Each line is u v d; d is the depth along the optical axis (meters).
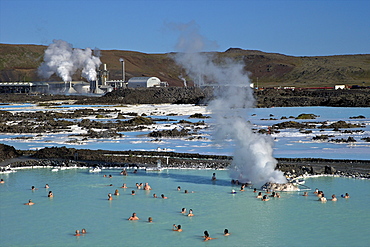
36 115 169.50
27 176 70.81
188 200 57.25
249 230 47.06
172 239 44.84
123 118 165.88
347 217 50.50
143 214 52.06
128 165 77.69
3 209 54.00
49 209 53.94
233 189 62.25
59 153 87.31
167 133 117.00
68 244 43.72
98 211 53.19
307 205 54.84
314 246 43.09
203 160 81.62
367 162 77.06
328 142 101.50
